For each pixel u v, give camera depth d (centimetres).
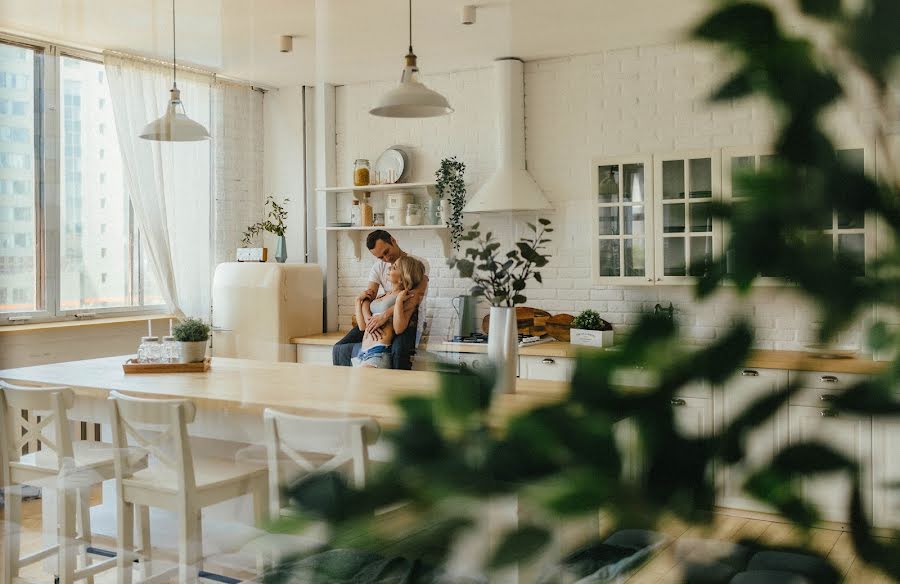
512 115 503
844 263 22
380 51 448
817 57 23
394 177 516
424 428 28
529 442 25
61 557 187
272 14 350
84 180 194
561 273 504
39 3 184
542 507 24
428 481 27
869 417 21
